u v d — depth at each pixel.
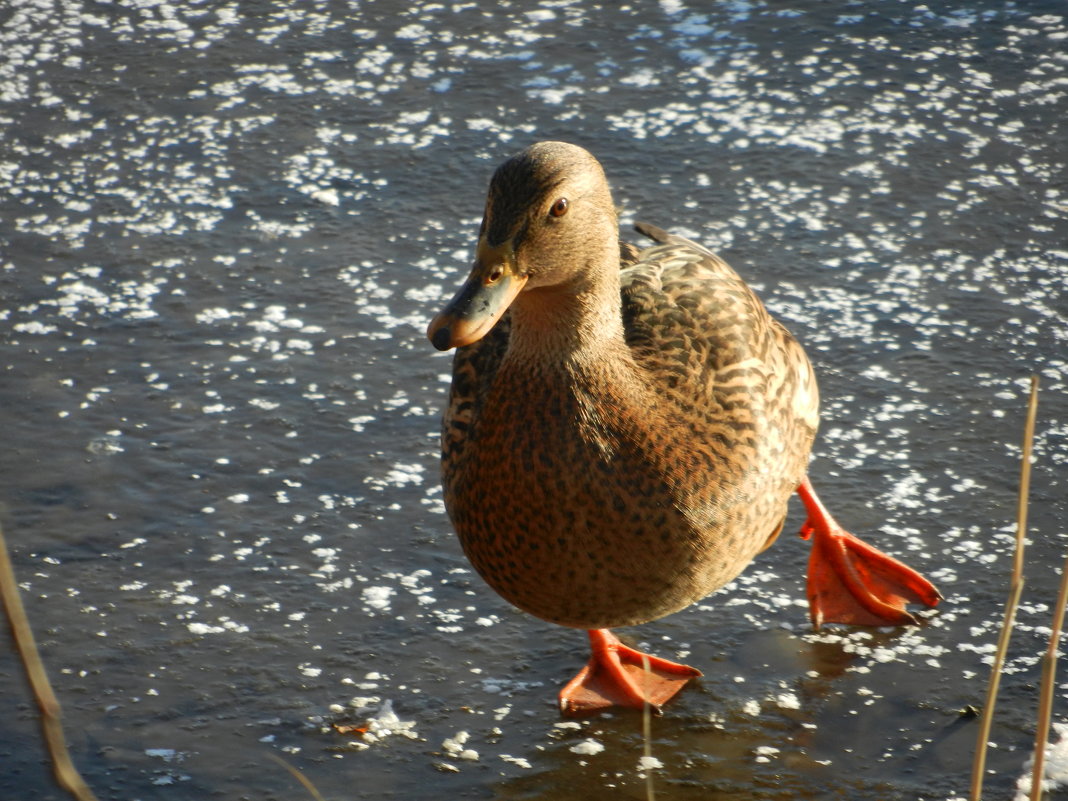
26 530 8.26
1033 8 14.37
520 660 7.41
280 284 10.69
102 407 9.35
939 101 12.88
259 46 13.95
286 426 9.23
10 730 6.85
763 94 13.04
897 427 9.08
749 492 6.71
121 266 10.86
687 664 7.32
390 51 13.86
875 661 7.29
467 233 11.30
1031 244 10.95
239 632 7.54
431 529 8.37
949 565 7.96
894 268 10.71
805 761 6.62
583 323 6.23
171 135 12.55
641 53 13.74
